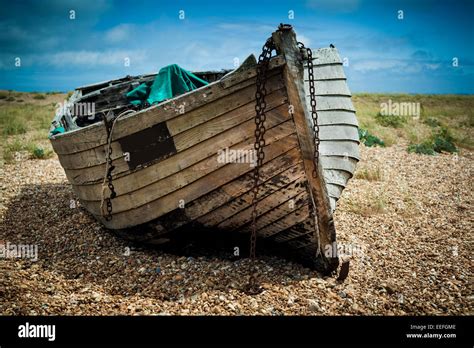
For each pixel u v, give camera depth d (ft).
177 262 15.56
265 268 14.88
